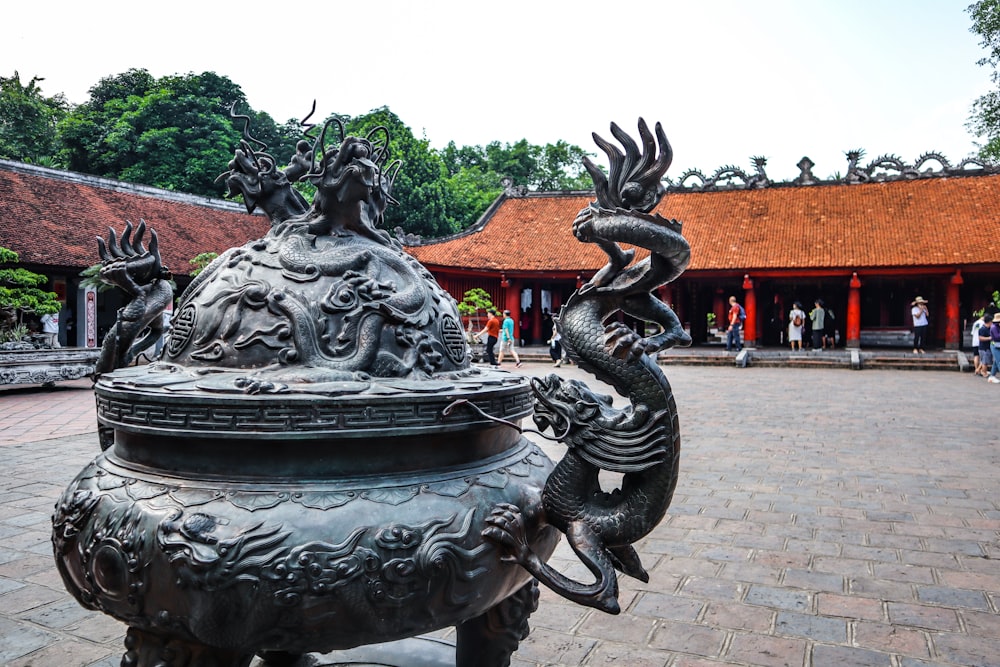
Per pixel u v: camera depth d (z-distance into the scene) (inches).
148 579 84.7
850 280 1167.0
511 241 1386.6
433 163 1690.5
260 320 97.8
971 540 234.7
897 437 436.8
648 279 94.1
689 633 167.9
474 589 91.4
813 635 166.1
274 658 140.9
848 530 246.5
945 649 158.6
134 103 1707.7
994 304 983.6
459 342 113.7
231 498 85.8
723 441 423.2
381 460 91.0
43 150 1814.7
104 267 120.4
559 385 97.1
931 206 1231.5
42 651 158.6
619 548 98.3
